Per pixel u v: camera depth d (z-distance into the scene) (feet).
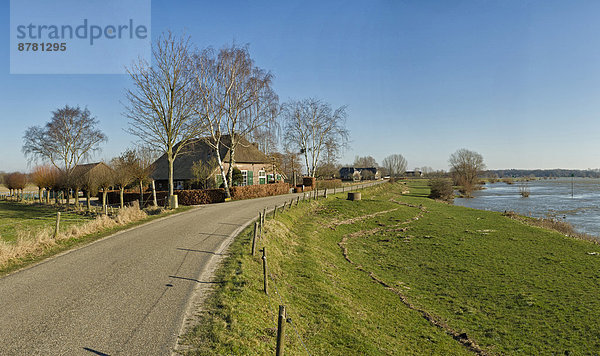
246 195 115.24
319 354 24.76
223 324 22.62
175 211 79.00
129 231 53.88
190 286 29.35
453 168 315.17
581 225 112.37
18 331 20.72
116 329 21.27
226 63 96.73
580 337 35.17
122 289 28.22
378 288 47.42
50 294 26.89
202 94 93.35
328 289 39.60
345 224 91.30
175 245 44.27
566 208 156.04
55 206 111.75
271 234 55.67
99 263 35.65
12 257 36.35
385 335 32.76
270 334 23.77
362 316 35.55
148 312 23.89
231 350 19.71
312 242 64.64
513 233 86.17
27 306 24.49
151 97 82.84
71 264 35.22
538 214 136.87
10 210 101.71
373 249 71.36
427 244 75.10
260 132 106.52
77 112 175.94
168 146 85.15
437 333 35.55
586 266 59.06
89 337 20.16
